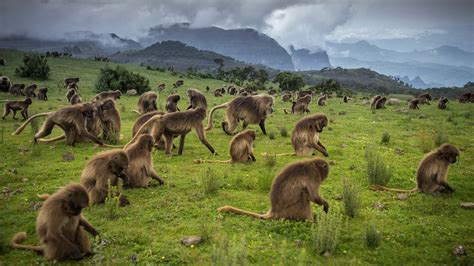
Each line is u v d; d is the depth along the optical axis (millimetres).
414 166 15305
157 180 12266
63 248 7383
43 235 7355
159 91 51375
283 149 18297
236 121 21938
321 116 16375
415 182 13242
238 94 48156
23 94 40156
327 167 9477
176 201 10797
